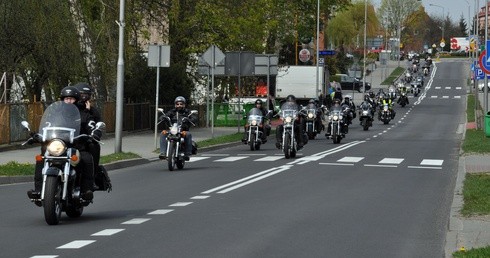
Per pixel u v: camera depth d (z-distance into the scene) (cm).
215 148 4497
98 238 1478
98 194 2262
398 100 11650
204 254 1312
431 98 13638
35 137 1708
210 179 2694
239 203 2022
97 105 4691
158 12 5681
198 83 6450
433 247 1407
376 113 10125
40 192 1698
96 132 1741
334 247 1388
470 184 2377
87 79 4775
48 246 1391
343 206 1973
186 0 5906
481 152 3947
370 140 5516
